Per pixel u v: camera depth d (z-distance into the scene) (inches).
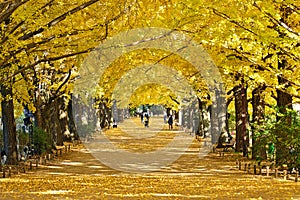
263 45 719.1
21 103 1268.5
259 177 922.7
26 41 790.5
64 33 789.9
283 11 736.3
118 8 821.9
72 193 703.1
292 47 714.2
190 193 696.4
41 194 690.8
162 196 666.2
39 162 1282.0
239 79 1018.1
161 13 813.2
